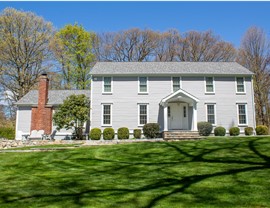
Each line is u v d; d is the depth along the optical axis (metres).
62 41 35.62
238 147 11.26
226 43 43.47
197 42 44.09
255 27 37.06
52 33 33.84
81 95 21.55
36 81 32.75
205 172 7.74
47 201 5.64
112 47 43.78
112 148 13.01
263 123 35.03
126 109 22.31
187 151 11.15
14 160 11.15
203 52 43.91
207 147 11.70
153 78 22.91
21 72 31.81
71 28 36.25
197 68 23.89
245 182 6.51
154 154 11.08
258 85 35.75
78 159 10.93
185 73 22.75
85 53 37.41
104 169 8.98
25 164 10.38
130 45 44.03
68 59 36.03
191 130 21.34
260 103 35.44
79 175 8.25
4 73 30.92
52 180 7.72
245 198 5.39
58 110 21.84
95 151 12.42
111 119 22.11
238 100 22.69
